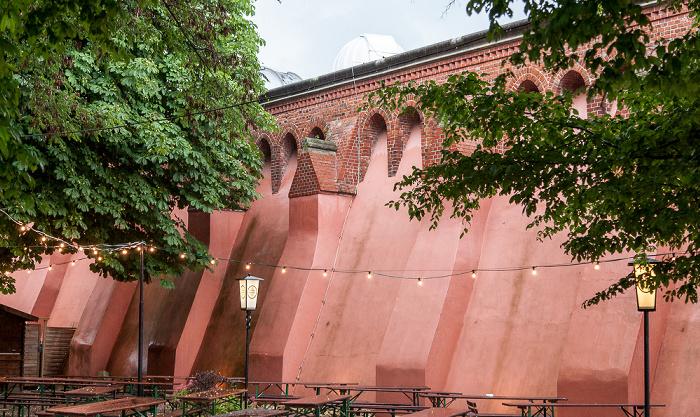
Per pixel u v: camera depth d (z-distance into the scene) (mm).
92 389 14289
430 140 17844
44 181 14500
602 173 7398
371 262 18578
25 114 13727
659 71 6008
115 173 15578
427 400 15562
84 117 13773
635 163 7430
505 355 15359
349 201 20109
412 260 17188
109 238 16641
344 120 20406
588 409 13398
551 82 16109
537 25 6328
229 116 14805
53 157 14273
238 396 16406
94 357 22969
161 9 12930
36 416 10781
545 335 14953
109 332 23344
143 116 15797
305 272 19047
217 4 13711
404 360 16094
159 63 16109
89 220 15922
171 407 15945
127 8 11766
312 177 19500
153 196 15836
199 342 20953
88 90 15242
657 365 13414
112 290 23703
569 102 7891
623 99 8203
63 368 24359
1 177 6715
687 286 7992
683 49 6086
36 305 26547
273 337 18797
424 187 8570
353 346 17906
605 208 7297
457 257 16422
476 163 7887
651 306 10453
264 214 21984
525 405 11914
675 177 7031
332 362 18141
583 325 13891
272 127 17469
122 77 15398
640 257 9250
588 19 5887
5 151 5891
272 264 20469
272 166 22281
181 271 17859
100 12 6336
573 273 15055
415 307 16562
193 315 20922
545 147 7633
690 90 5957
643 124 7500
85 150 14758
